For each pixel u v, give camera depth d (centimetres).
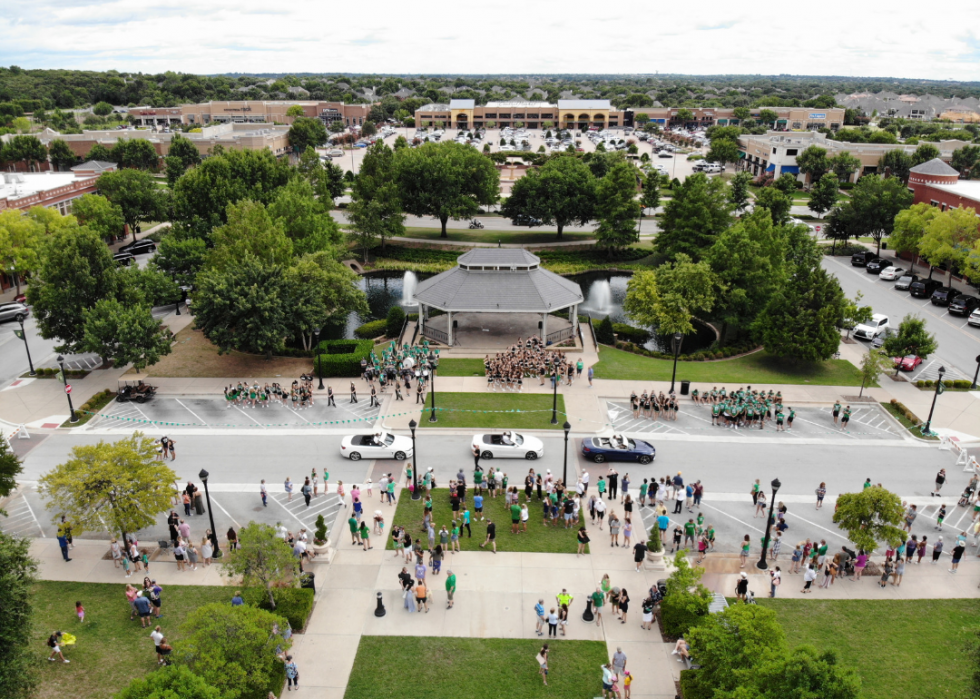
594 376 4722
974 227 6469
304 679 2217
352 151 17312
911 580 2767
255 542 2334
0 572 2003
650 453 3597
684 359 5212
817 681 1611
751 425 4047
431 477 3319
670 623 2414
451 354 5084
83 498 2570
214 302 4559
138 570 2773
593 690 2188
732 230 5647
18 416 4088
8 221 6206
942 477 3350
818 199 10112
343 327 6172
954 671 2289
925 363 5066
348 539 2958
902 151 12181
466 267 5316
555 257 8644
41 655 2286
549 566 2792
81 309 4547
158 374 4709
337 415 4122
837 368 4978
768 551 2923
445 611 2538
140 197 8575
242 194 7569
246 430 3938
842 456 3716
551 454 3700
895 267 7556
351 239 8681
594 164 13062
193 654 1914
